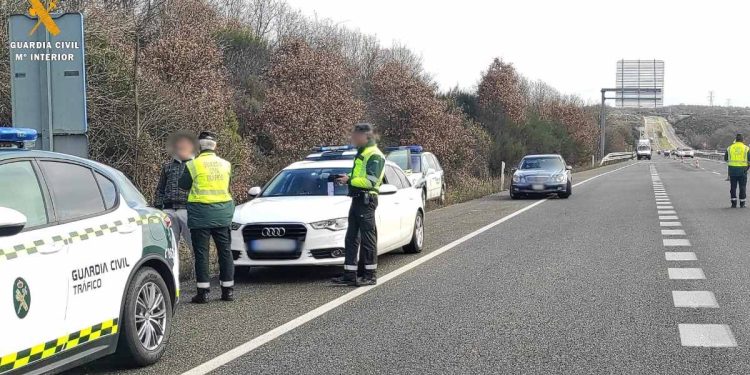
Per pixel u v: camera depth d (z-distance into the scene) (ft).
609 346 21.58
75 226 17.92
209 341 22.97
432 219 63.26
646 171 175.01
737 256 38.55
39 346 16.01
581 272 34.45
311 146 79.25
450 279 33.22
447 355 20.83
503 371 19.24
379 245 35.99
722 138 581.12
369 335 23.26
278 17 153.99
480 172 126.00
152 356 20.36
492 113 152.46
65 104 31.19
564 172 86.74
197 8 85.71
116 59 48.88
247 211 33.96
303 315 26.43
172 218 32.68
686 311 26.03
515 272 34.73
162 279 21.30
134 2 63.98
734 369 19.17
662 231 50.47
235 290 31.78
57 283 16.69
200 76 60.80
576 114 233.76
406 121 105.70
